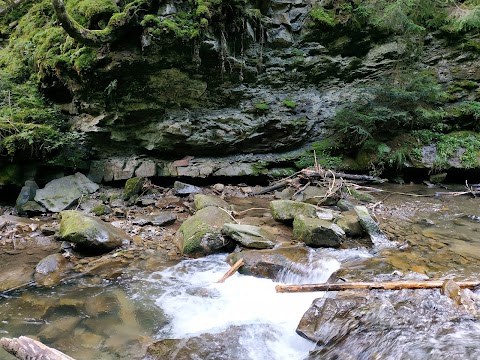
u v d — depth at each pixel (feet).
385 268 16.10
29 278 16.17
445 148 31.91
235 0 27.94
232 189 29.86
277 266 16.53
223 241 18.85
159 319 13.42
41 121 27.58
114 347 11.80
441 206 26.30
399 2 31.96
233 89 30.63
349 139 32.60
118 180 28.48
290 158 32.09
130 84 27.27
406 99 31.68
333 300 13.05
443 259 17.25
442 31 34.73
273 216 22.48
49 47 28.66
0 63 31.86
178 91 28.63
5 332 12.39
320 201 25.54
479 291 13.56
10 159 24.91
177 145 29.78
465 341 10.54
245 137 31.01
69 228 18.60
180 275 16.67
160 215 23.30
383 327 11.60
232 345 11.90
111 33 24.76
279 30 32.24
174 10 26.03
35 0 34.73
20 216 23.88
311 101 33.35
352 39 33.81
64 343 11.93
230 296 15.02
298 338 12.31
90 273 16.67
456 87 34.32
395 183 32.45
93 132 28.25
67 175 27.73
